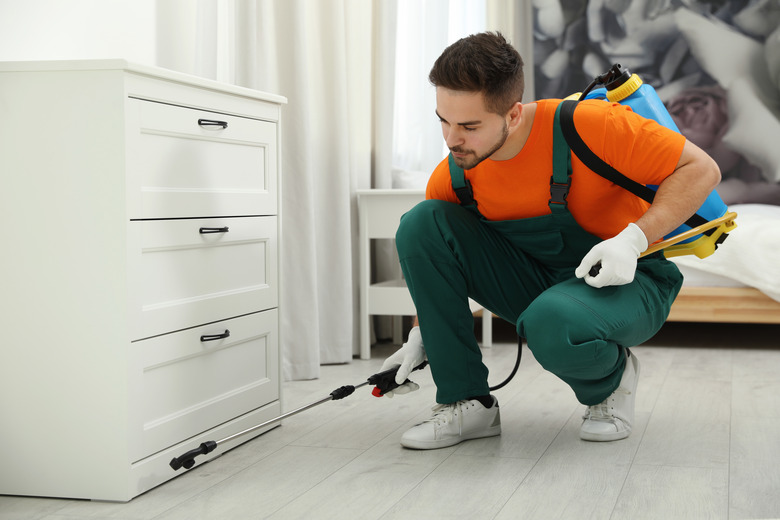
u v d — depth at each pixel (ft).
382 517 4.23
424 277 5.45
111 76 4.46
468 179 5.39
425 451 5.42
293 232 8.15
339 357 8.98
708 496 4.46
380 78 9.98
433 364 5.55
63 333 4.61
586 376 5.21
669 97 13.76
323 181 8.89
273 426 6.15
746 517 4.14
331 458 5.32
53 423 4.66
